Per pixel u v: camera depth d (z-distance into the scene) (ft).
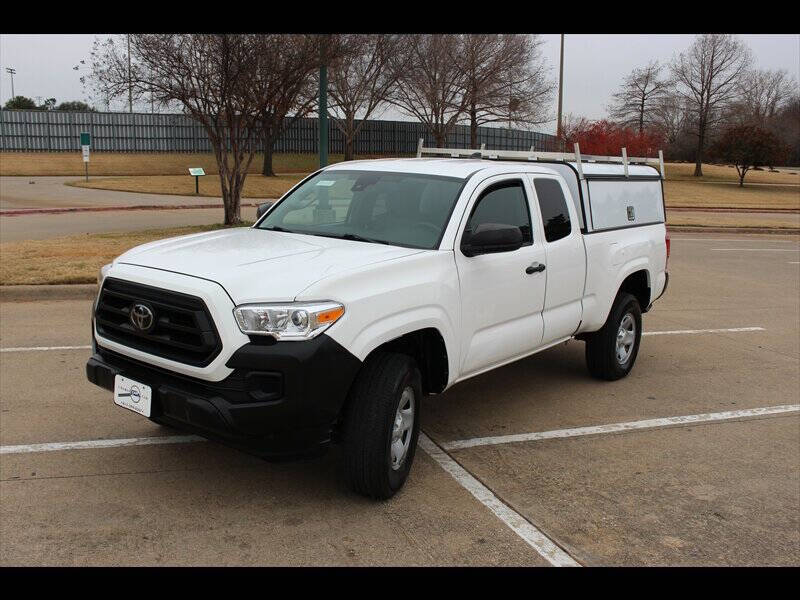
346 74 131.44
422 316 13.44
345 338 11.94
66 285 31.22
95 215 74.02
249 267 12.49
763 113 275.18
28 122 173.27
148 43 48.26
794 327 30.66
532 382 21.48
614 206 21.01
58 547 11.52
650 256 22.30
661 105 202.18
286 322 11.54
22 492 13.28
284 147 193.57
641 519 13.21
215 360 11.60
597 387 21.16
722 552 12.21
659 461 15.90
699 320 31.58
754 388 21.68
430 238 14.78
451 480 14.49
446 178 16.05
